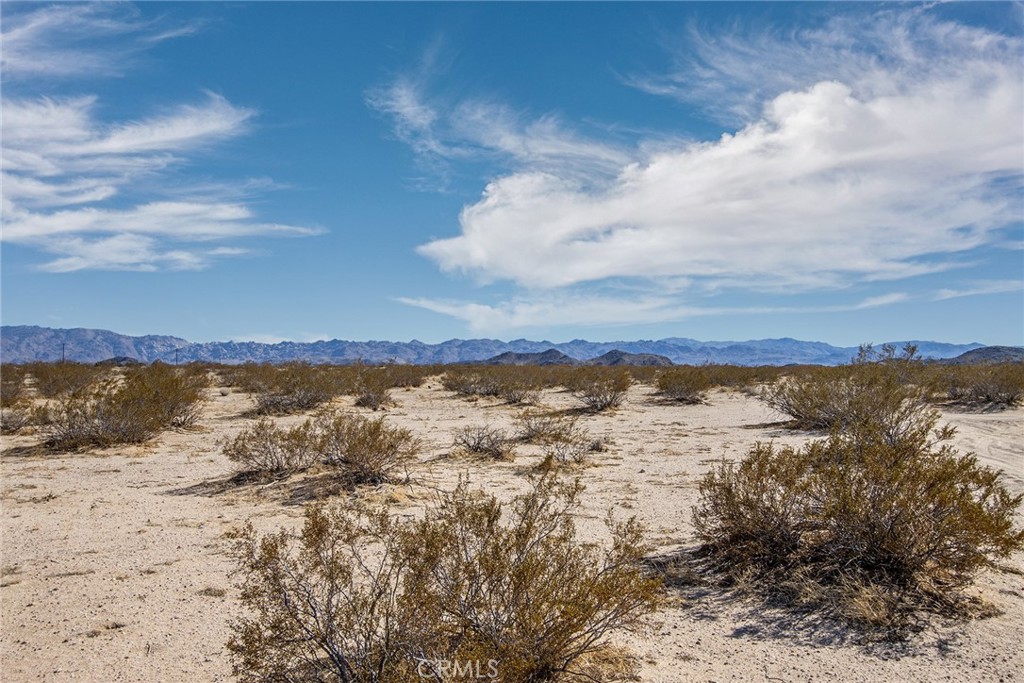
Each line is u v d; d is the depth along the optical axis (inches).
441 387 1155.3
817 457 265.9
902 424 481.1
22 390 890.7
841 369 613.9
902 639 188.2
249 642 150.8
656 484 387.5
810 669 173.6
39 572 253.1
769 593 220.5
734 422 671.8
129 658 185.0
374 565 238.8
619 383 825.5
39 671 179.0
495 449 488.4
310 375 933.2
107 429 545.3
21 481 414.6
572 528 180.2
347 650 152.6
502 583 160.1
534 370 1125.1
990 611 202.8
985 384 769.6
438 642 148.9
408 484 390.0
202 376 1086.4
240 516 328.8
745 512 250.4
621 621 184.5
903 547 217.0
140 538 293.9
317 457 443.8
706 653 182.5
